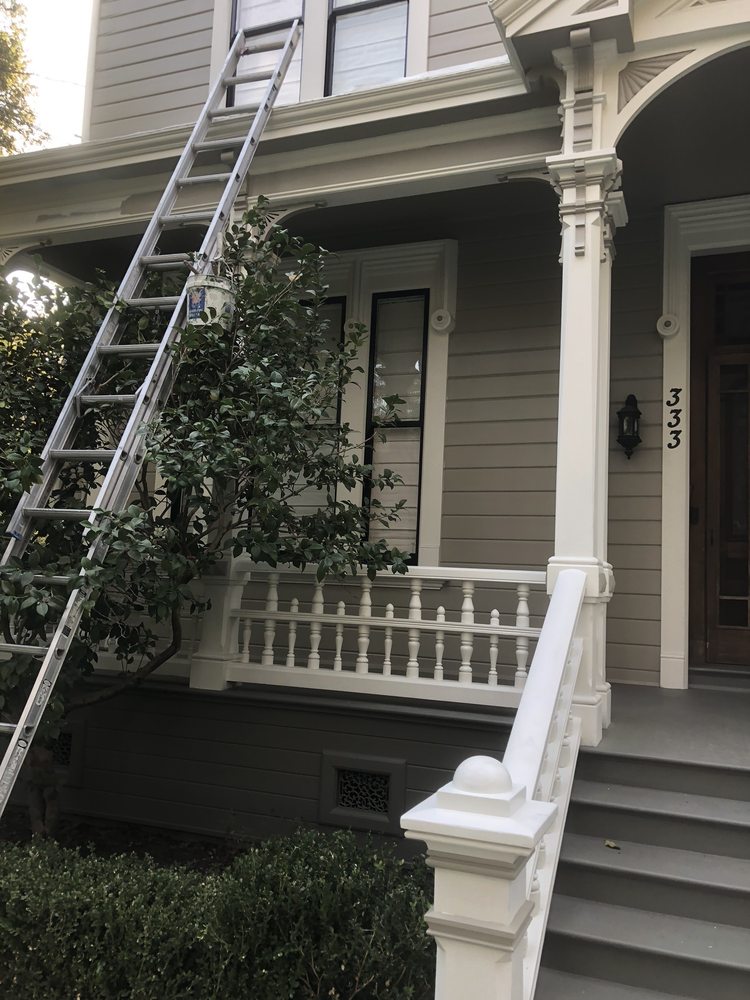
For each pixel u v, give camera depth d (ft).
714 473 18.26
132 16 22.44
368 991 8.34
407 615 19.21
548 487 18.72
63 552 12.57
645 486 17.97
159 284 14.89
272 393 12.09
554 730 10.34
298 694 14.61
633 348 18.39
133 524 10.74
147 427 11.83
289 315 14.58
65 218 19.31
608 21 12.82
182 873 10.32
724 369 18.45
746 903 9.14
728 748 11.85
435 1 18.90
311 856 9.81
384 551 14.19
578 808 10.79
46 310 14.75
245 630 15.40
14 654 11.01
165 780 15.16
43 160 18.72
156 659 14.06
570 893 9.87
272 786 14.40
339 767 13.94
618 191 14.03
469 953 6.29
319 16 19.95
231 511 13.89
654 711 14.44
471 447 19.44
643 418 18.11
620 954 8.70
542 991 8.48
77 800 15.72
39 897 9.21
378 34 19.58
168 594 12.04
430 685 13.69
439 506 19.45
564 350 13.37
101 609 13.04
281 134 16.48
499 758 13.00
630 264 18.62
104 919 8.90
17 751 9.66
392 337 20.79
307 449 13.38
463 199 18.51
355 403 20.61
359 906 8.79
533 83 14.29
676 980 8.49
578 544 12.91
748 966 8.25
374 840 13.51
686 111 14.49
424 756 13.50
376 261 20.79
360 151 16.33
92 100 22.63
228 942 8.52
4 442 12.91
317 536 13.82
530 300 19.39
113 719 15.66
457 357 19.85
